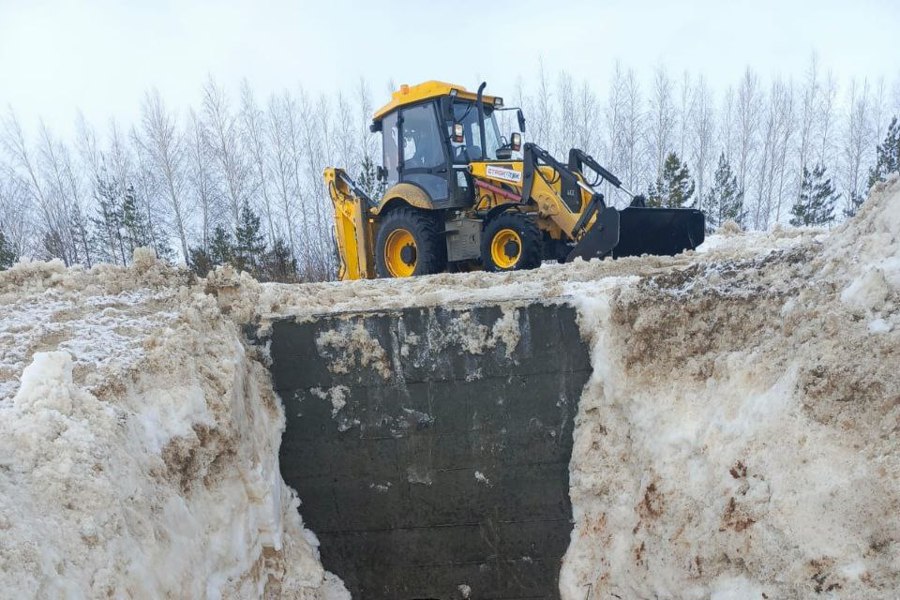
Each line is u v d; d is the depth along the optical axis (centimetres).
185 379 322
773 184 2694
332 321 421
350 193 902
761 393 303
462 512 430
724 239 680
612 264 518
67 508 215
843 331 271
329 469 430
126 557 226
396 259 810
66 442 229
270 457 398
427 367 421
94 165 2689
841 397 260
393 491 431
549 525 423
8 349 315
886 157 2162
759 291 345
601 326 407
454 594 439
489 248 688
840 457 254
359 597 441
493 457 424
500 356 418
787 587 255
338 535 436
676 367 364
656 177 2536
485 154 785
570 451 418
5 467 213
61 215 2553
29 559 186
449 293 437
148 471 269
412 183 780
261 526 357
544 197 675
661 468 344
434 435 425
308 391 426
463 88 791
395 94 816
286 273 1886
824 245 352
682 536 319
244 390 380
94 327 353
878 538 235
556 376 415
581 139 2686
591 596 388
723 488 298
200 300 401
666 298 378
